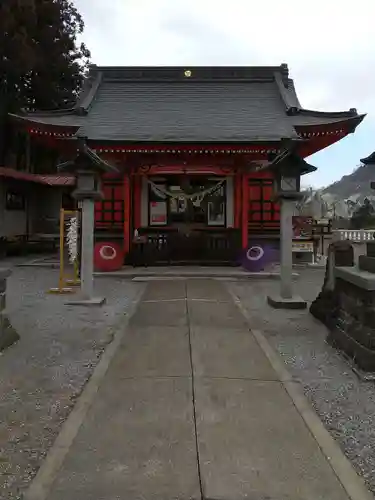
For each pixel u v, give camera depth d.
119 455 3.35
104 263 14.27
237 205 16.25
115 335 6.83
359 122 15.16
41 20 25.98
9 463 3.29
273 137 14.62
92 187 9.12
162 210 16.47
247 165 15.59
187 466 3.21
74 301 9.17
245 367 5.37
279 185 9.28
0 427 3.86
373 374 5.04
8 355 5.89
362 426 3.92
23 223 22.25
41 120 15.78
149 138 14.44
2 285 6.23
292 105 17.23
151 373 5.13
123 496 2.87
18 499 2.87
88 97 17.78
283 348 6.25
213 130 15.54
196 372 5.17
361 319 5.45
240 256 15.80
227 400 4.38
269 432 3.73
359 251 19.61
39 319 7.95
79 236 13.36
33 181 21.95
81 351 6.07
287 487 2.99
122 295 10.41
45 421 3.98
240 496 2.88
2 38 23.41
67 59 28.36
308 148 16.98
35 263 16.88
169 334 6.86
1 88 25.94
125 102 18.03
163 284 12.12
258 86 19.34
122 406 4.22
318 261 17.42
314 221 20.19
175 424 3.85
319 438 3.64
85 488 2.95
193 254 15.91
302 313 8.50
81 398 4.43
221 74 19.53
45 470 3.17
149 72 19.48
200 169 15.82
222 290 11.16
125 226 15.83
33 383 4.89
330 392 4.67
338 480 3.08
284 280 9.27
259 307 9.06
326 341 6.56
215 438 3.62
